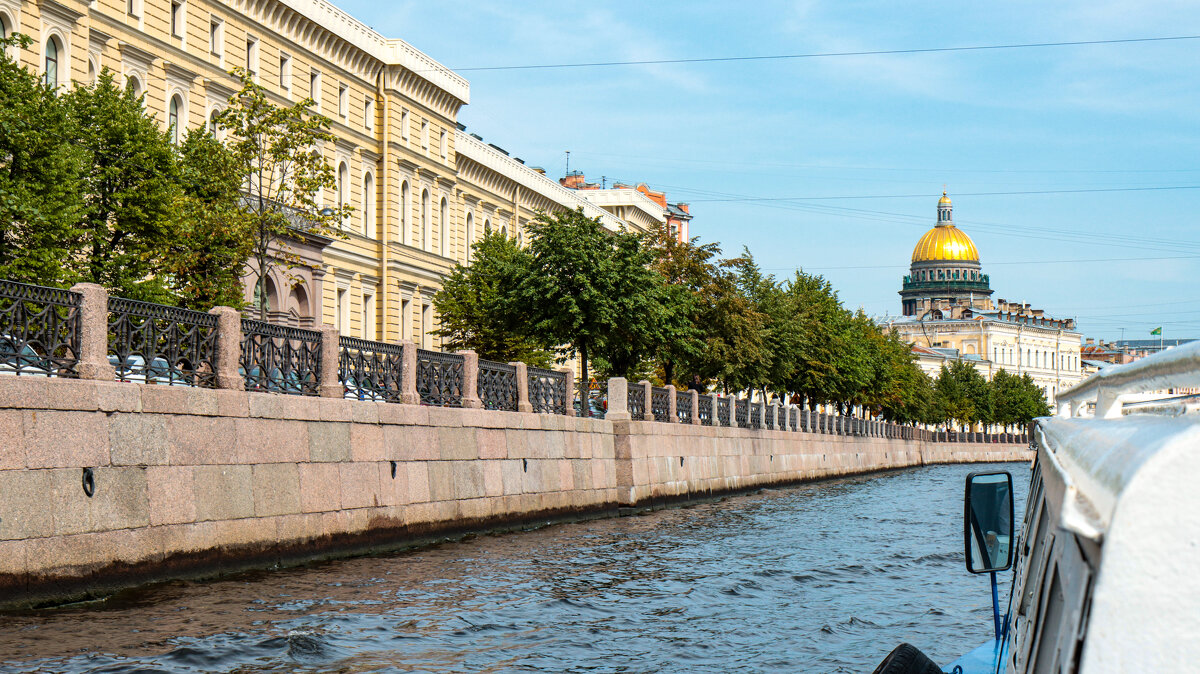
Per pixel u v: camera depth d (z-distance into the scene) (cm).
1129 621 131
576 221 3891
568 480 2697
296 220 3994
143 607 1259
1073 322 15562
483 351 4581
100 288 1323
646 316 3909
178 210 2788
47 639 1074
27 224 2359
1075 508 152
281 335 1695
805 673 1109
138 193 2758
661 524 2716
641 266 3950
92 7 3284
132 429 1347
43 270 2362
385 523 1903
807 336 5934
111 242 2803
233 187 2995
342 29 4588
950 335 13988
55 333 1272
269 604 1338
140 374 1402
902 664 472
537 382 2619
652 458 3244
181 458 1430
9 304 1202
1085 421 261
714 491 3891
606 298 3797
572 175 9106
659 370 5119
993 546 480
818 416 5862
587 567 1834
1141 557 132
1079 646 140
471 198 5825
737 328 4734
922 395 9169
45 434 1220
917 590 1672
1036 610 245
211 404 1491
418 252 5194
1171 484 132
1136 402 331
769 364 5166
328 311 4462
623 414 3059
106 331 1334
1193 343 183
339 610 1329
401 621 1292
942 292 16388
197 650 1065
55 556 1223
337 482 1777
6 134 2322
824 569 1892
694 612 1441
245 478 1553
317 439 1733
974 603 1548
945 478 6244
